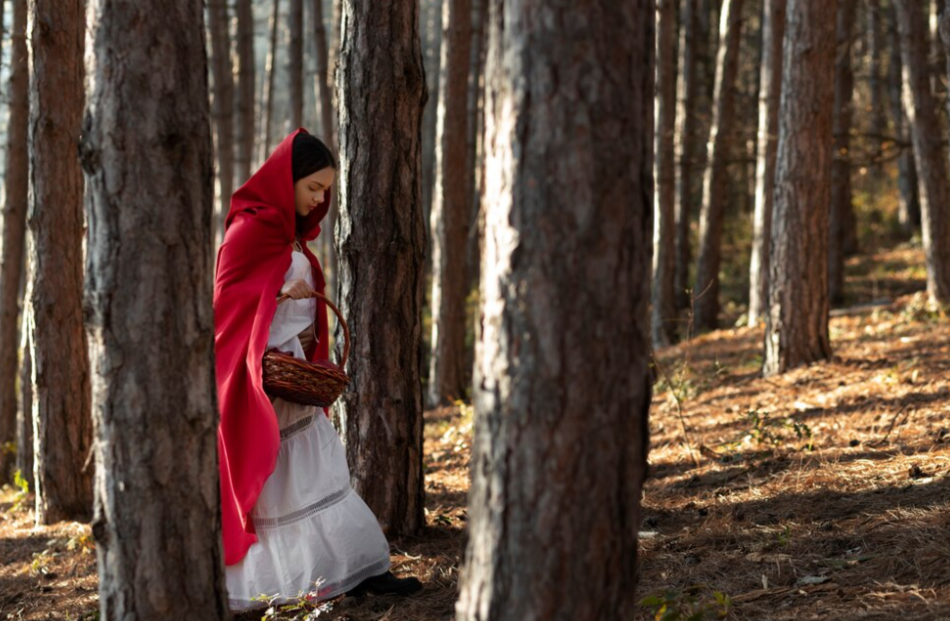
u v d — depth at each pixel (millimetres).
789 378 7852
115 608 2598
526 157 2111
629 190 2135
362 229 4320
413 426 4504
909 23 11148
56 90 6035
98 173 2502
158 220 2506
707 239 15000
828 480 4574
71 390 6246
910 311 10727
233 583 3715
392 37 4254
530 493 2143
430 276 21453
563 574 2150
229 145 14477
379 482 4461
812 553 3668
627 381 2170
